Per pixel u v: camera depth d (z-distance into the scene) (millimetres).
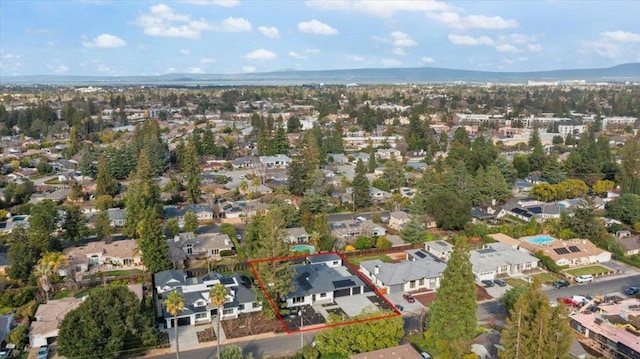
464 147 165250
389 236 98188
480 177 121625
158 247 77438
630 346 56094
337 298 72812
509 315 65625
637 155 136250
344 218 110812
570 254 87062
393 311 62938
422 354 56188
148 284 75625
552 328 47875
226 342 60281
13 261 73812
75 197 121750
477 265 80500
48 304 66250
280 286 65250
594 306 68875
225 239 91250
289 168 137625
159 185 133750
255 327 63812
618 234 101562
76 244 91125
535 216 108438
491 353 56781
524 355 47406
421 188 116500
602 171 142875
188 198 125938
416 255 86688
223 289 54031
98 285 75688
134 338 57500
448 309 54625
